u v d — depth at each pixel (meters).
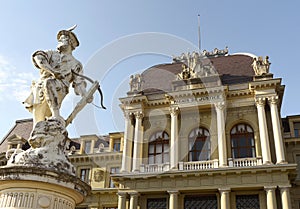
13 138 36.91
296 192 31.12
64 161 5.70
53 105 6.03
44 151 5.59
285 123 36.16
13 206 4.99
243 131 30.98
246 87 32.28
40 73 6.44
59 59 6.36
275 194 26.56
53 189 5.22
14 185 5.12
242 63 36.41
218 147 29.66
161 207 29.58
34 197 5.09
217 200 28.47
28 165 5.27
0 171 5.10
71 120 6.13
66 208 5.38
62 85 6.19
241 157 29.94
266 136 28.92
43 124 5.80
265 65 32.62
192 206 29.05
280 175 26.80
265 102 31.00
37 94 6.21
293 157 32.78
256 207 27.42
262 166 27.12
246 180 27.41
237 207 27.91
